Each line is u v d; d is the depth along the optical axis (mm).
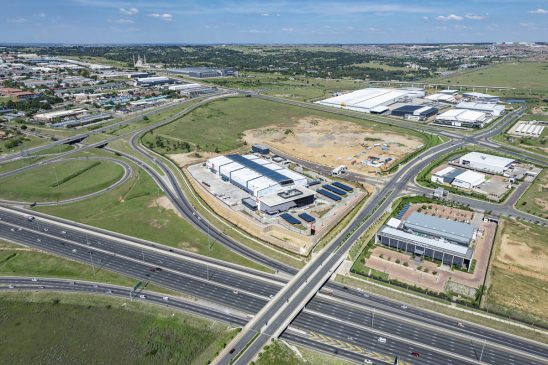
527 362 91375
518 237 140875
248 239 144000
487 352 94125
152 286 118625
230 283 119812
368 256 130875
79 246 141125
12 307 110500
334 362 91375
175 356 94125
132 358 94125
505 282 116938
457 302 109000
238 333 98438
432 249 127312
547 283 116625
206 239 144875
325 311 107688
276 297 112188
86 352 96125
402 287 116062
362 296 113125
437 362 91688
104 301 111812
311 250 135375
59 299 112875
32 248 139750
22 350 96938
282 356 92062
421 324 102688
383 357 92812
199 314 106500
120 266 129000
